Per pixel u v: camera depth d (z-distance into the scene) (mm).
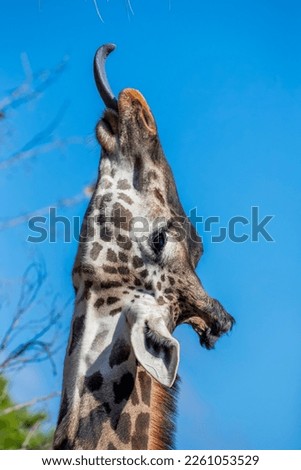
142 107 15141
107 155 15219
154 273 14742
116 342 14383
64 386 14367
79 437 14070
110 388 14258
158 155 15250
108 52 15844
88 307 14531
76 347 14422
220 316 15164
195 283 14992
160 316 14086
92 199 15023
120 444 14148
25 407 19281
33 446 19062
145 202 14977
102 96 15469
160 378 13609
